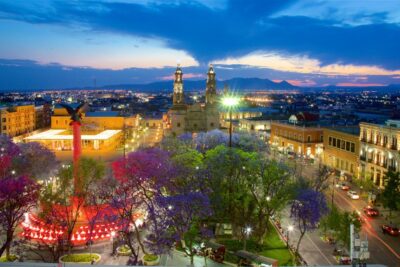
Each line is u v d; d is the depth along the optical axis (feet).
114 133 523.29
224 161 200.54
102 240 185.37
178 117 512.63
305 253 174.70
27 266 90.89
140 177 192.44
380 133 293.02
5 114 524.52
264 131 556.51
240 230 192.75
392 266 159.84
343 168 347.15
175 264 160.66
